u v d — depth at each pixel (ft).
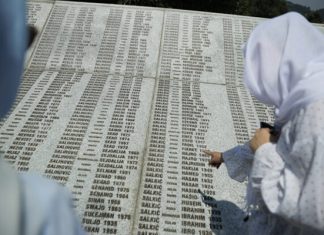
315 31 6.02
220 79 15.51
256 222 6.69
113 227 9.36
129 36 16.88
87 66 15.70
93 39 16.70
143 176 10.88
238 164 8.27
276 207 5.45
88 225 9.36
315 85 5.24
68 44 16.48
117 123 12.85
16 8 2.31
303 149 5.04
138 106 13.74
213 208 10.06
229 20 17.83
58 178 10.66
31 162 11.18
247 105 14.25
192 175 11.03
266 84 6.04
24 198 2.54
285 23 6.10
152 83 15.03
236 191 10.62
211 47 16.69
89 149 11.72
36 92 14.20
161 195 10.32
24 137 12.07
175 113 13.55
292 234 6.04
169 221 9.64
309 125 5.06
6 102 2.44
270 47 6.08
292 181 5.30
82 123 12.78
